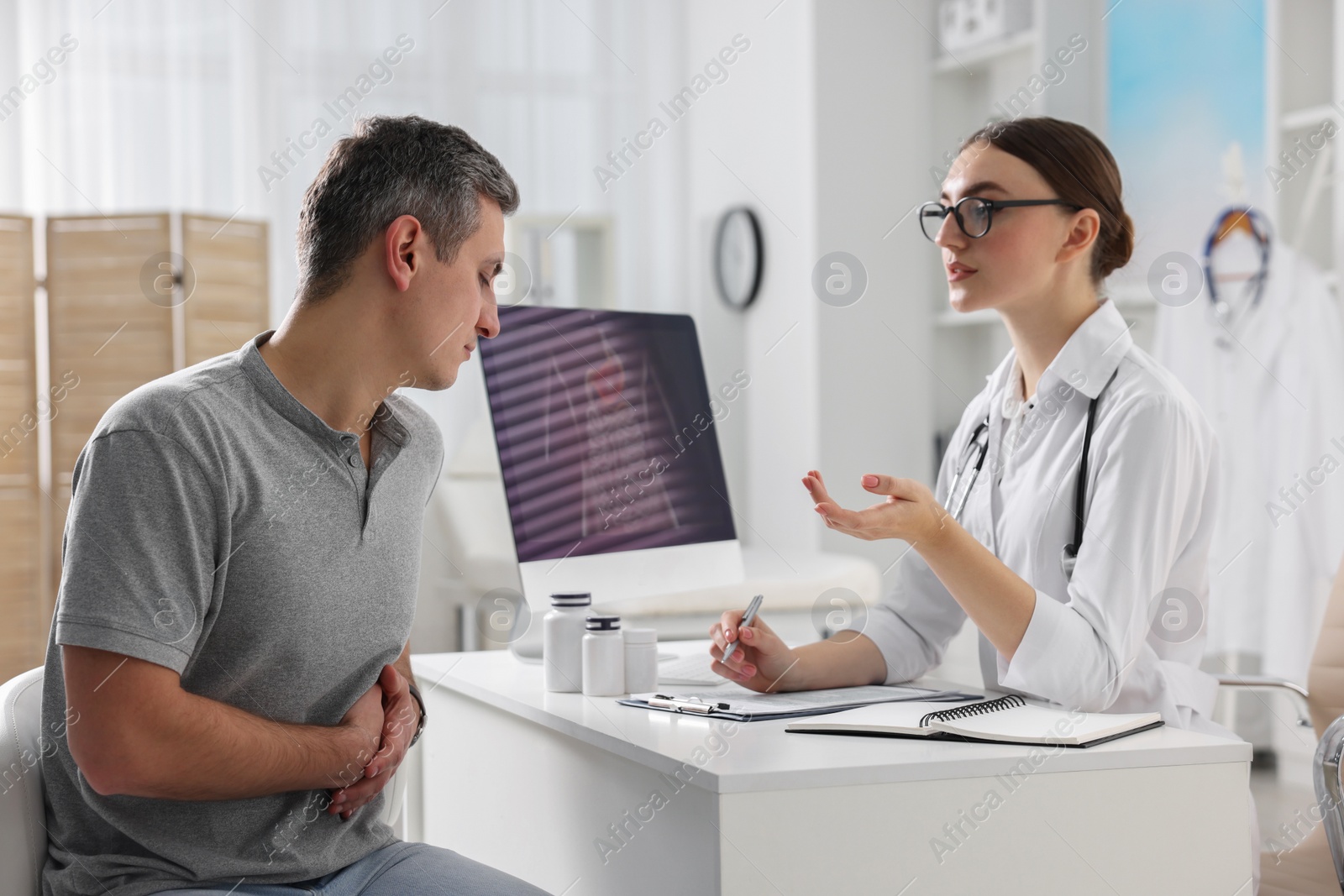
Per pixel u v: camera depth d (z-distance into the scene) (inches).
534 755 54.1
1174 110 122.5
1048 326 58.3
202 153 158.6
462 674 62.5
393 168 44.9
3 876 42.5
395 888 44.4
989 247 56.6
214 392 42.5
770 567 132.0
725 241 177.5
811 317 156.2
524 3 175.2
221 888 42.4
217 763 40.0
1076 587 51.8
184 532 40.0
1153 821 42.5
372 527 46.4
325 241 44.9
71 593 38.7
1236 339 115.9
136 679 38.5
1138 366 55.8
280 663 44.2
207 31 158.7
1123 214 58.2
